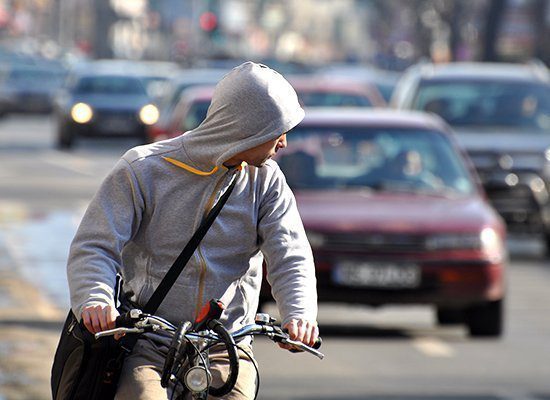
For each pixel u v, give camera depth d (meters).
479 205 33.88
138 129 94.19
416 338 32.66
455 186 34.84
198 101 49.53
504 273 32.53
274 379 27.02
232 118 13.32
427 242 31.88
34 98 137.00
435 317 35.09
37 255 43.19
